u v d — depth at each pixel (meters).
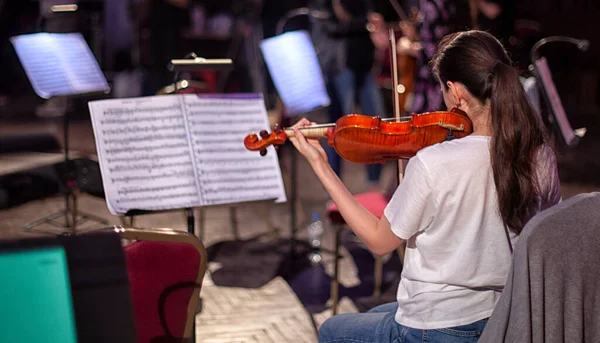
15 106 9.35
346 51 5.16
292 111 4.05
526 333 1.63
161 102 2.71
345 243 4.53
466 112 1.96
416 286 1.89
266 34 6.77
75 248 1.45
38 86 4.25
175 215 5.08
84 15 8.05
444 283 1.85
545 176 1.90
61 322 1.40
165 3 6.72
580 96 10.23
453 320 1.85
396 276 3.99
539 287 1.62
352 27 5.12
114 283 1.43
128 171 2.60
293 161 4.20
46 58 4.35
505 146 1.80
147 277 1.87
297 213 5.15
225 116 2.83
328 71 5.19
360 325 2.06
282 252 4.33
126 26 8.06
